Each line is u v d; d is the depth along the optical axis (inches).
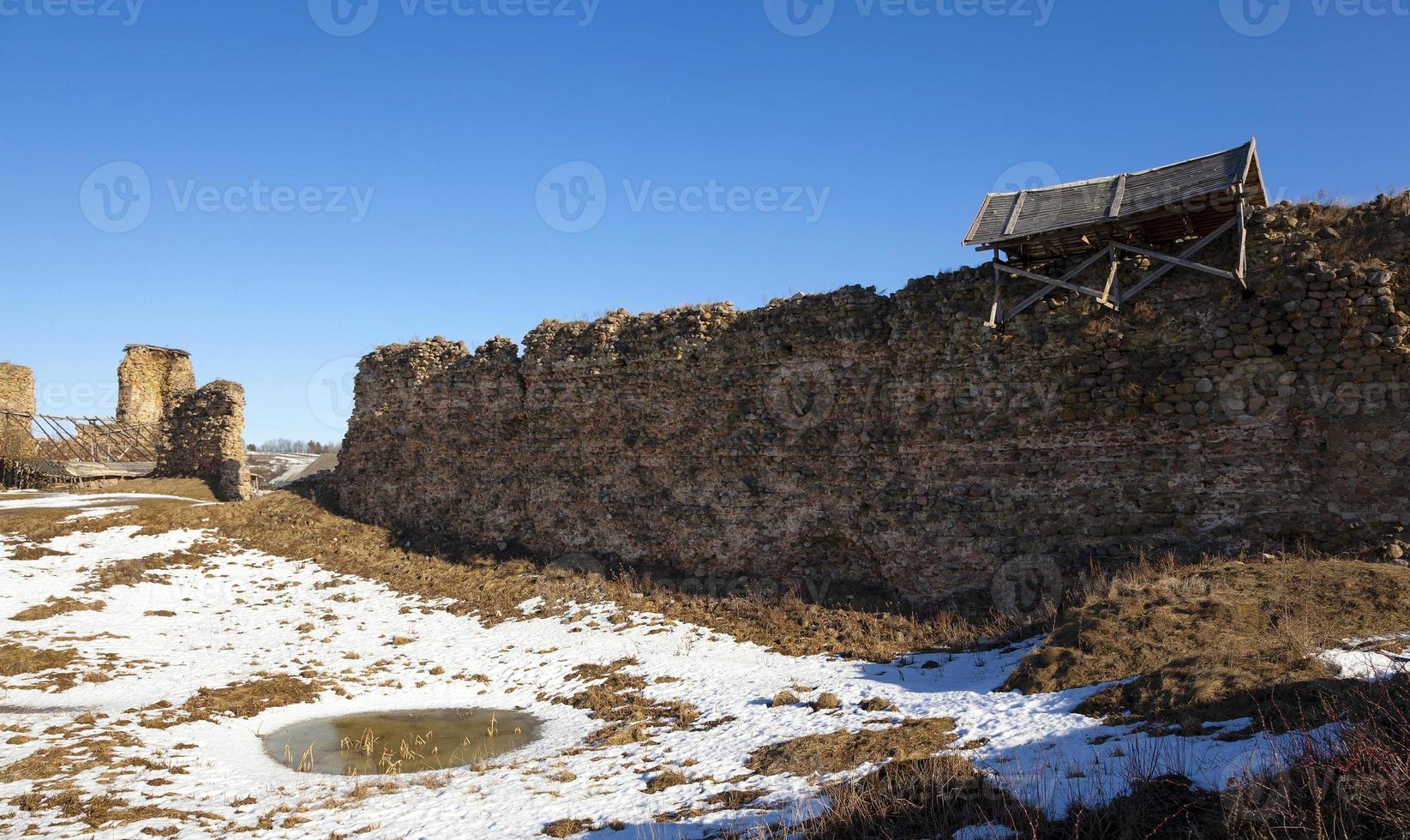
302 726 530.3
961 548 670.5
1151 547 605.3
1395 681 315.0
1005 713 401.7
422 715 554.9
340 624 772.6
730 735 446.6
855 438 736.3
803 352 768.3
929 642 602.5
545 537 912.9
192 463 1363.2
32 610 738.2
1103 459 633.6
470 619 775.7
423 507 1035.9
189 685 594.2
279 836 344.2
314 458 2635.3
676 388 838.5
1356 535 550.9
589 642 682.2
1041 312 663.1
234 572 915.4
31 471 1467.8
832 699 474.9
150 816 365.1
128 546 951.6
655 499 842.8
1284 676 350.6
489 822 349.1
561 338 933.2
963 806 290.7
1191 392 606.9
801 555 752.3
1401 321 553.3
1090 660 441.1
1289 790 249.9
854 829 288.7
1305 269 579.8
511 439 970.7
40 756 434.9
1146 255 625.3
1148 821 253.6
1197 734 319.3
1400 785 233.9
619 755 440.8
